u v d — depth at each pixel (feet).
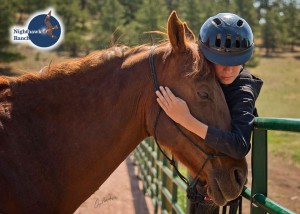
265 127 7.95
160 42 9.29
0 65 87.25
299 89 158.92
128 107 8.64
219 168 8.09
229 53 7.97
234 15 8.34
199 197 9.34
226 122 8.06
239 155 7.86
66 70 8.61
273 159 43.37
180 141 8.30
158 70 8.56
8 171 7.49
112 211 24.13
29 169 7.70
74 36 140.26
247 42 8.05
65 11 173.27
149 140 28.12
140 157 33.78
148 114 8.59
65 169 8.17
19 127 7.89
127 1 229.25
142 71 8.67
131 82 8.64
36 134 7.99
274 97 138.62
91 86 8.58
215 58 7.98
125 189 30.01
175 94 8.21
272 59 257.75
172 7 209.15
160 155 22.44
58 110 8.29
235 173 8.14
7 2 116.67
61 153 8.13
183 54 8.34
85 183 8.48
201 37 8.27
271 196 28.81
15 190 7.47
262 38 295.28
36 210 7.66
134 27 148.87
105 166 8.66
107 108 8.54
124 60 8.86
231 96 8.52
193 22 187.52
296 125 6.99
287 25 296.10
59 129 8.21
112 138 8.57
